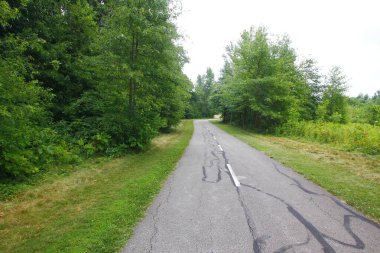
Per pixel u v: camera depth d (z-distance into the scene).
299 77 37.28
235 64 31.30
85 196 5.80
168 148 13.74
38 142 8.30
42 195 5.83
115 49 10.97
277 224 4.29
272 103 27.22
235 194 5.89
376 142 12.73
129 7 10.48
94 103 12.19
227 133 24.59
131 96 11.86
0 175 6.57
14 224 4.36
